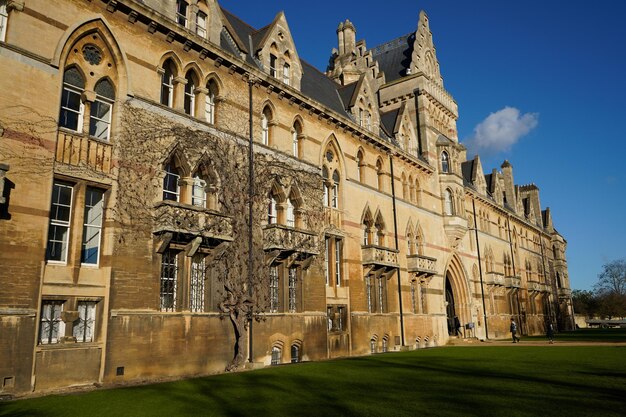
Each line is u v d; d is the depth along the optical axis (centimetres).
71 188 1714
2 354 1412
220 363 2050
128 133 1859
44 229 1564
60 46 1700
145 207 1864
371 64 4841
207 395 1306
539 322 6781
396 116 4006
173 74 2127
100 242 1753
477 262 5056
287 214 2598
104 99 1855
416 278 3731
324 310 2688
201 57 2214
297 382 1547
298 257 2545
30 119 1584
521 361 2267
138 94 1925
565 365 2078
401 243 3588
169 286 1945
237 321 2069
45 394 1434
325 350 2647
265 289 2311
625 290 12469
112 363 1669
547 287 7169
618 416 1048
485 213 5603
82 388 1555
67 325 1602
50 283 1574
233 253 2147
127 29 1931
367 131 3278
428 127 4416
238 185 2258
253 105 2469
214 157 2169
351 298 2958
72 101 1777
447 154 4497
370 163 3391
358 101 3434
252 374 1752
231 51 2492
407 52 4869
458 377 1673
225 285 2072
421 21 4869
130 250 1789
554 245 8488
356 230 3111
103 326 1673
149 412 1094
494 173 6450
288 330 2430
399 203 3650
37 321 1505
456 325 4572
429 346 3744
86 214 1755
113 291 1711
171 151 1998
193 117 2123
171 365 1853
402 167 3812
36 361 1488
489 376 1705
